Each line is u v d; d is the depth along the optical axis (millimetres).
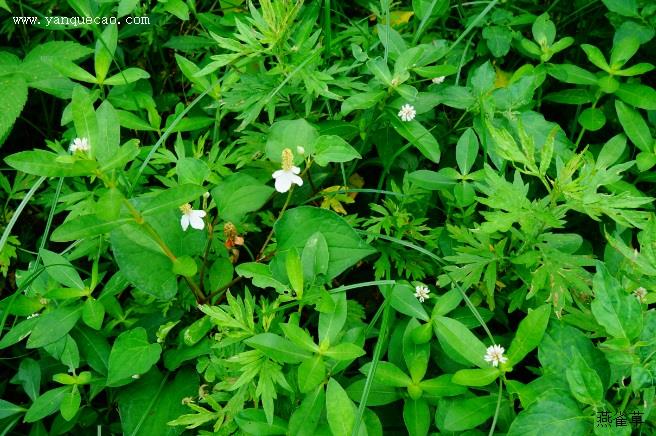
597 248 617
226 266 529
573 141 691
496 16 678
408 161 629
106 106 452
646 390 400
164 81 765
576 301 481
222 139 660
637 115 607
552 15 748
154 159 605
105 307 533
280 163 552
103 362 512
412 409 449
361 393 463
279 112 669
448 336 454
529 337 438
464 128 641
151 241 483
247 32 558
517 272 516
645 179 610
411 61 561
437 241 570
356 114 630
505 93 604
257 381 460
